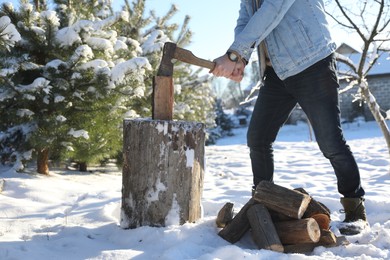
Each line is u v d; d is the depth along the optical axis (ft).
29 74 16.46
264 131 9.37
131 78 16.10
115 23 17.34
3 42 11.52
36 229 8.86
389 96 91.15
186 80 28.32
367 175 19.10
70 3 18.25
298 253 7.26
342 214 10.31
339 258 6.78
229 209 8.32
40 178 15.42
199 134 8.57
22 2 16.52
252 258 6.64
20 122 16.28
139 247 7.41
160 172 8.30
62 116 15.70
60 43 16.02
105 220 9.66
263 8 8.00
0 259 6.60
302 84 8.41
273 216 7.93
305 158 28.07
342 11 16.39
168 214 8.29
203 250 6.98
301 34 8.27
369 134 74.79
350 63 17.34
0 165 17.28
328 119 8.31
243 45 8.07
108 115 17.25
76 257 6.81
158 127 8.32
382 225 8.98
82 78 15.94
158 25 24.18
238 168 23.97
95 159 18.26
